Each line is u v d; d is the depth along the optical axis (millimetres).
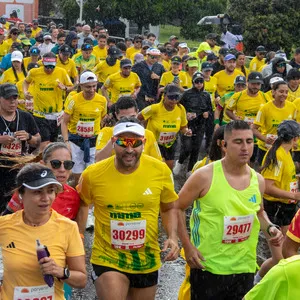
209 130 11031
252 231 4461
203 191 4391
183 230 4512
